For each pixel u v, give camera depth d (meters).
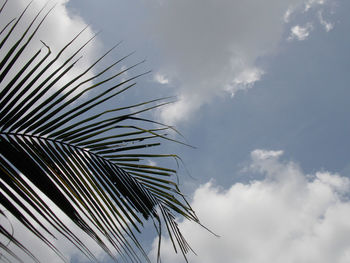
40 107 1.17
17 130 1.17
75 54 1.17
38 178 1.12
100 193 1.24
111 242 1.14
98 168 1.29
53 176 1.16
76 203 1.15
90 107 1.22
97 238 1.10
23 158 1.13
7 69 1.08
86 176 1.25
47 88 1.16
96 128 1.25
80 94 1.20
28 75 1.12
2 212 0.87
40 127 1.19
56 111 1.19
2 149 1.11
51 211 1.03
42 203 1.04
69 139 1.26
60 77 1.16
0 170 1.04
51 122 1.20
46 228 0.96
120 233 1.17
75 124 1.24
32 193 1.05
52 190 1.13
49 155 1.19
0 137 1.13
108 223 1.17
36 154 1.17
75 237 1.00
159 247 1.27
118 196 1.28
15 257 0.79
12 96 1.12
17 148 1.14
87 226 1.11
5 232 0.81
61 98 1.18
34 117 1.17
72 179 1.20
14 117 1.14
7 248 0.78
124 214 1.26
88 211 1.16
